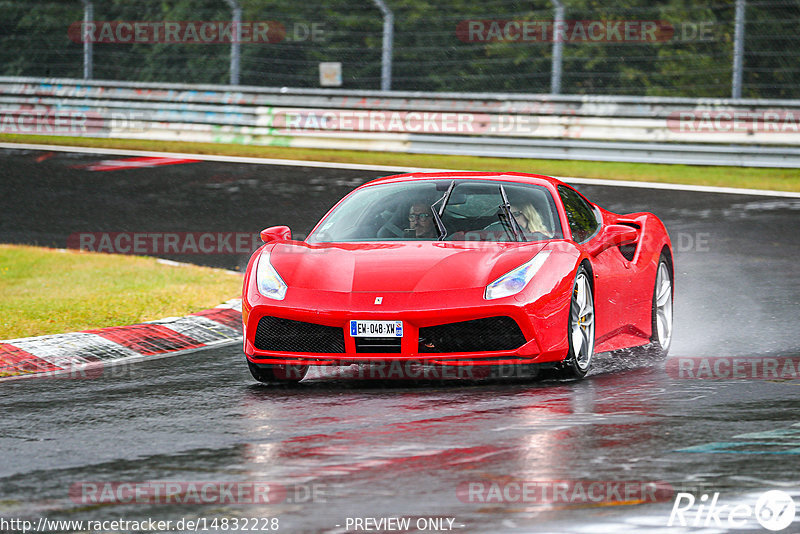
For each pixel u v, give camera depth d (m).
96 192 59.47
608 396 20.41
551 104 68.44
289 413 19.58
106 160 69.81
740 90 65.19
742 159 63.47
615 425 17.70
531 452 15.95
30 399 21.84
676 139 65.25
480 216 24.80
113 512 13.49
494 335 21.41
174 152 72.56
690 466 14.98
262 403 20.73
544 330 21.47
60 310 32.38
